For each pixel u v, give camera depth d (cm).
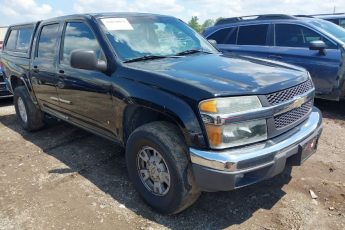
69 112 467
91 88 397
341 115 638
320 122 362
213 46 475
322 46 623
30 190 395
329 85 632
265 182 387
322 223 314
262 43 732
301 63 661
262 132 296
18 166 462
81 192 385
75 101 439
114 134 392
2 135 598
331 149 476
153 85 322
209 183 287
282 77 329
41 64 504
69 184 405
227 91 286
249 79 312
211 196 365
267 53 714
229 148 286
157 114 350
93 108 408
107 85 371
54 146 530
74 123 471
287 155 304
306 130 332
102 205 357
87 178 418
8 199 377
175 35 445
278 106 304
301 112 344
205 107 282
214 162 279
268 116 297
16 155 502
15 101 615
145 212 342
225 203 352
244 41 765
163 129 317
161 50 410
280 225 314
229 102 283
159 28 438
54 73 468
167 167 313
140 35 412
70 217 338
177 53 414
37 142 552
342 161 437
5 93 802
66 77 441
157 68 346
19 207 360
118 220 331
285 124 319
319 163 432
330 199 351
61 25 474
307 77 365
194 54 416
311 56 648
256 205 346
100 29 399
